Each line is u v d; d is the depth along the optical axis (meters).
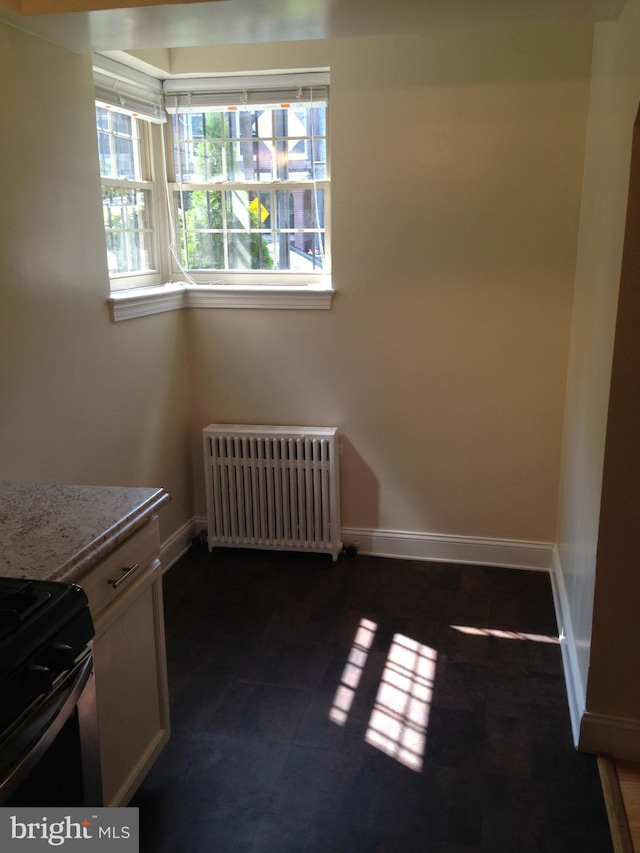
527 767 2.17
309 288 3.44
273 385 3.59
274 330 3.52
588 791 2.07
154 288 3.46
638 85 1.81
